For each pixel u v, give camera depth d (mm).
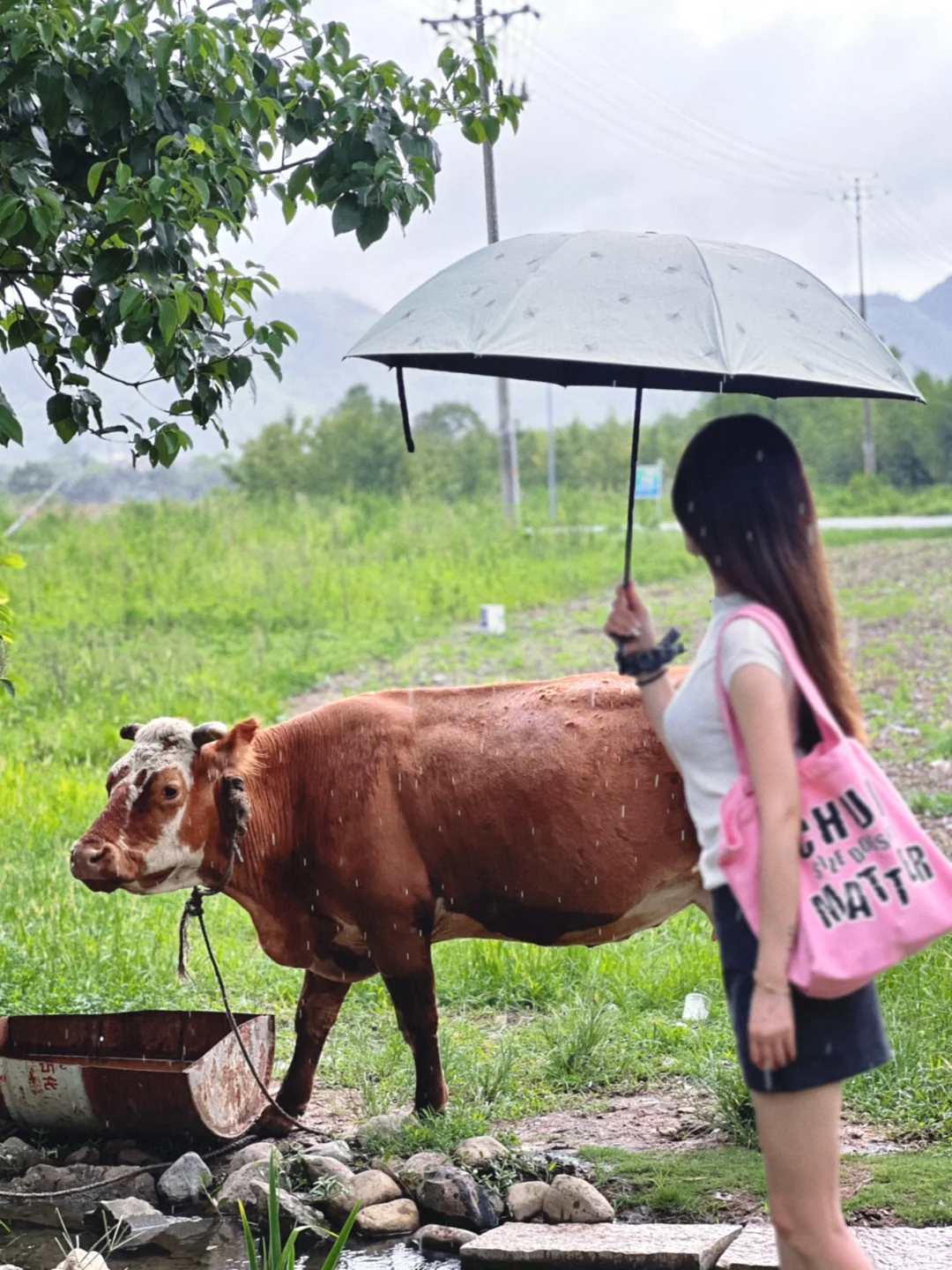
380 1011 6520
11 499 41688
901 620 20438
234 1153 5023
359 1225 4480
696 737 2867
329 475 45906
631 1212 4445
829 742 2768
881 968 2682
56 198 4723
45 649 15938
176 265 5160
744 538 2893
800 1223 2777
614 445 54375
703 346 3359
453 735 4969
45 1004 6199
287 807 5059
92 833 4848
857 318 3725
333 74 5652
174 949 7129
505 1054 5605
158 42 4820
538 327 3471
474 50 5828
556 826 4809
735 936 2779
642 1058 5789
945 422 58031
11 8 4691
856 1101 5133
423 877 4969
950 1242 3969
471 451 52031
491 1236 4242
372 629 19203
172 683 14648
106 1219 4594
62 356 5680
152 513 31719
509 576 24266
